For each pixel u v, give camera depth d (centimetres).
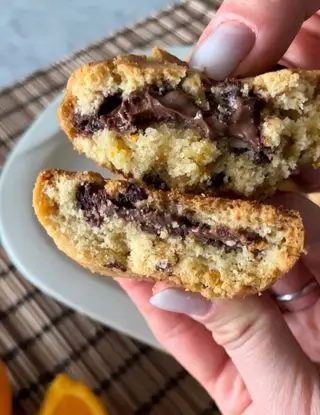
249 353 18
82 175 16
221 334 18
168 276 17
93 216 17
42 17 37
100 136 17
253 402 19
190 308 18
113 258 17
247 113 16
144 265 17
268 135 16
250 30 18
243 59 18
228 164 17
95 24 36
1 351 23
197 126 16
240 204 16
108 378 22
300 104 16
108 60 17
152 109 16
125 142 17
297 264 22
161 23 33
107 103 17
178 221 16
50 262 24
